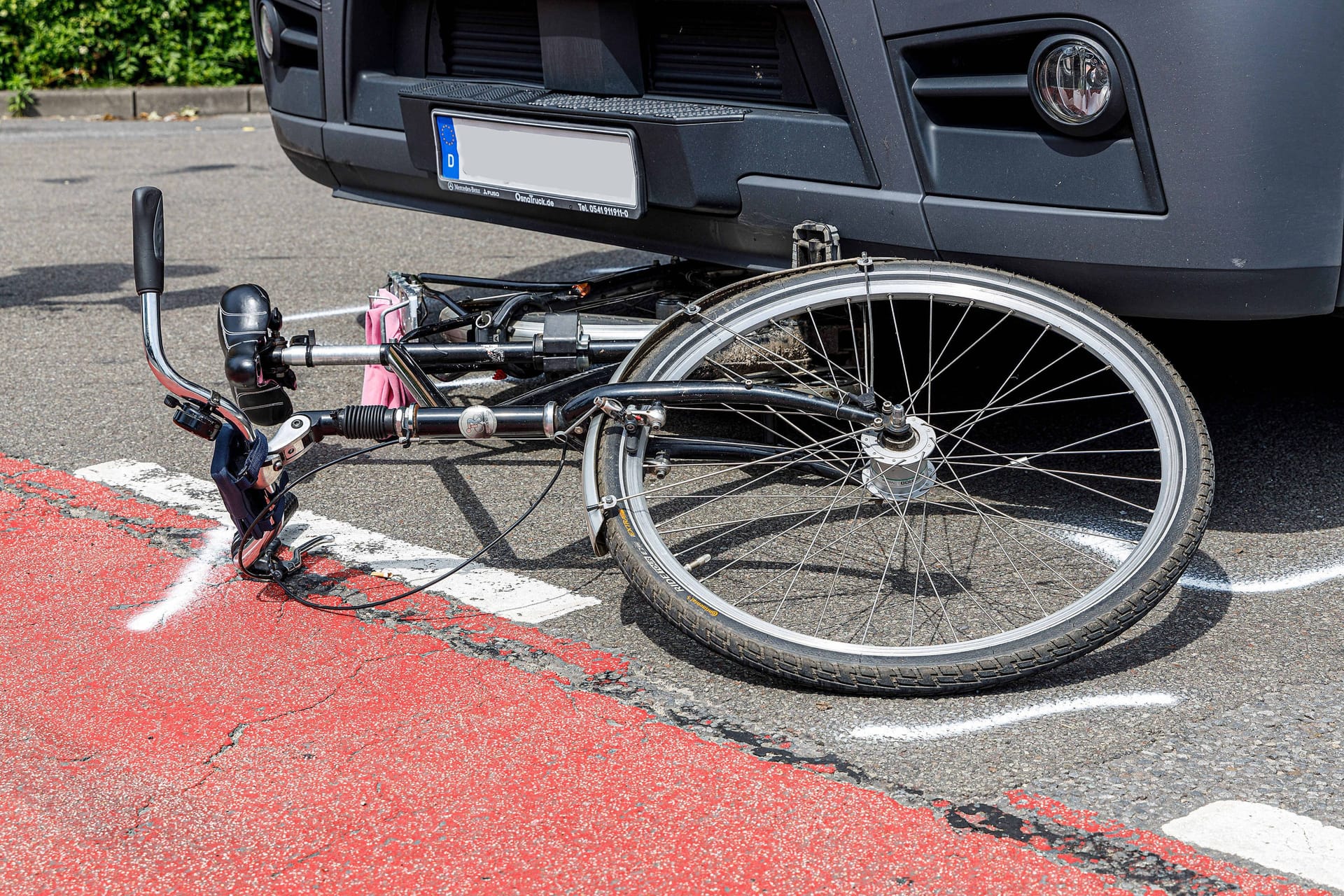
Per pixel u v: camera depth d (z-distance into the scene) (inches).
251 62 468.1
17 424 155.8
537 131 127.4
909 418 103.8
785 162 116.0
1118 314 106.4
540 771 87.4
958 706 94.6
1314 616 106.7
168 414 159.0
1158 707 94.1
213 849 80.1
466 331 142.2
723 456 115.3
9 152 357.1
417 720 93.7
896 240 111.8
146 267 108.5
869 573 115.0
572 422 102.5
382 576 116.6
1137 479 121.9
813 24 113.5
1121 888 75.2
